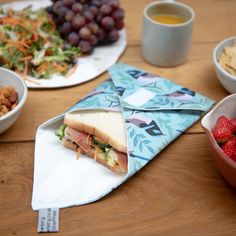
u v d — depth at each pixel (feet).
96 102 2.35
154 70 2.86
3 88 2.33
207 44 3.15
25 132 2.32
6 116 2.08
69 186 1.98
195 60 2.97
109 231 1.82
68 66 2.79
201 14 3.55
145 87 2.51
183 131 2.30
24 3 3.44
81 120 2.19
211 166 2.15
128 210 1.91
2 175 2.06
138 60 2.96
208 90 2.69
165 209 1.93
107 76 2.77
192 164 2.16
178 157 2.20
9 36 2.82
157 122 2.26
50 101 2.55
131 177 2.07
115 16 2.93
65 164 2.10
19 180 2.04
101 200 1.95
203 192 2.02
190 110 2.40
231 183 1.94
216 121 2.10
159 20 2.96
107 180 2.02
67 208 1.90
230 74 2.45
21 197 1.95
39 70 2.70
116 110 2.29
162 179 2.07
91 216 1.88
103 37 2.97
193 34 3.26
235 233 1.83
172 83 2.60
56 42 2.95
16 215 1.86
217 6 3.68
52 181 2.00
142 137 2.14
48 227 1.81
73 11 2.86
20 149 2.21
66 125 2.23
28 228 1.81
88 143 2.15
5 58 2.67
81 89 2.66
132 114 2.27
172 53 2.79
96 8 2.89
